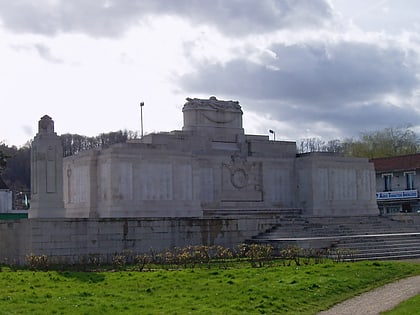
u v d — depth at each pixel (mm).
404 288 26547
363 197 63031
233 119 59375
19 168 160375
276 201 60094
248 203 58312
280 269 30969
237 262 36375
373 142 113188
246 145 59500
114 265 35812
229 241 44094
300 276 28156
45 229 37875
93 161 52469
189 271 30812
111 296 23906
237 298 23766
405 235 46000
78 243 38594
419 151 111875
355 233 49188
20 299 22734
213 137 57781
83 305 21781
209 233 43156
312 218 51344
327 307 23156
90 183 52281
